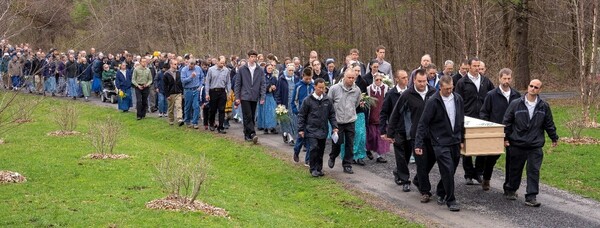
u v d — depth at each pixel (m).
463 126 9.69
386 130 11.06
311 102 11.92
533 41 32.91
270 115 16.86
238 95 15.61
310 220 9.37
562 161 12.87
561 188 11.16
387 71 14.46
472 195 10.66
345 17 36.59
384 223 9.23
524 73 29.38
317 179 11.91
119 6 38.00
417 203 10.20
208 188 10.38
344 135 12.23
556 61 32.97
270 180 12.18
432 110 9.55
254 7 37.59
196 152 15.30
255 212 9.12
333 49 36.78
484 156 10.70
